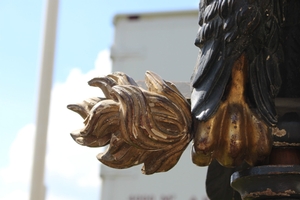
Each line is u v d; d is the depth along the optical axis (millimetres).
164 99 1446
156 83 1479
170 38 9328
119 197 8742
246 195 1479
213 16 1398
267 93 1427
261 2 1384
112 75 1562
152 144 1438
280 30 1478
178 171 8797
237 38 1380
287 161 1507
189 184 8641
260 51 1424
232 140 1396
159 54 9312
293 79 1620
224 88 1396
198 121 1417
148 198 8789
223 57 1395
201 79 1421
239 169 1650
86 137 1511
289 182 1427
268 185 1436
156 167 1485
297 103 1558
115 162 1491
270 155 1525
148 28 9406
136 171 8969
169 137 1440
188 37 9312
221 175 1700
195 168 8602
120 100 1428
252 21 1366
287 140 1516
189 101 1533
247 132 1411
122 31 9461
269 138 1416
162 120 1443
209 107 1395
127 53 9328
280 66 1623
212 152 1418
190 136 1454
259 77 1420
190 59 9211
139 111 1418
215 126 1397
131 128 1415
